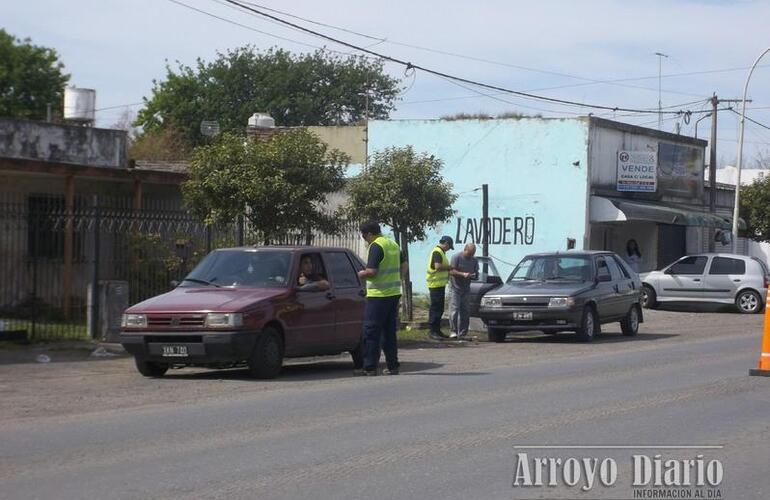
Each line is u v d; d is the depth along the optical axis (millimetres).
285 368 15391
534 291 19328
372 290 14023
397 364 14312
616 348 18203
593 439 9094
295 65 58812
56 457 8359
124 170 22281
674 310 30688
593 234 33969
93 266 18016
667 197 36812
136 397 11828
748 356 16391
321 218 19859
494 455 8414
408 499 6996
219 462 8141
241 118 56406
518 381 13164
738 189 34875
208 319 12867
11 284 20609
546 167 33094
